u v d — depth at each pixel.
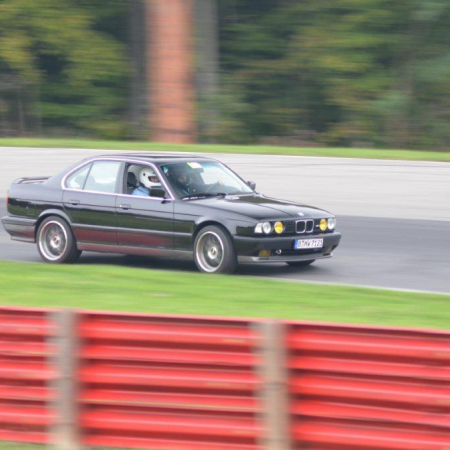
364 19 75.06
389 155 39.94
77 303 20.81
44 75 81.06
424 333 10.68
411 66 75.25
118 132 79.56
